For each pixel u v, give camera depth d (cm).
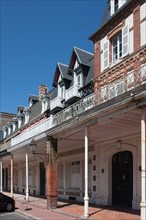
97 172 1920
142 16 1540
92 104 1439
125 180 1725
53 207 1764
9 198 1831
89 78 2189
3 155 2941
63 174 2448
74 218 1393
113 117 1240
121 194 1750
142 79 1141
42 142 1992
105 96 1345
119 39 1755
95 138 1811
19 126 4066
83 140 1888
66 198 2366
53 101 2627
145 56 1484
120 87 1252
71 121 1508
